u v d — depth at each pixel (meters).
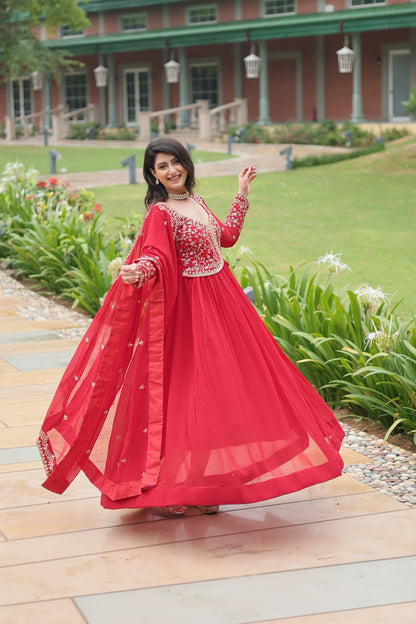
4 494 4.24
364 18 31.50
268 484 3.63
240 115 35.94
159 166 3.89
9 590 3.28
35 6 31.80
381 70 33.56
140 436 3.77
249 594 3.21
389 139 29.62
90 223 11.01
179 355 3.81
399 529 3.76
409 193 18.56
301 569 3.40
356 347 5.38
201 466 3.61
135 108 41.34
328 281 6.44
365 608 3.11
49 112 40.38
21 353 7.13
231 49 37.84
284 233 13.74
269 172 23.17
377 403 5.23
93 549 3.62
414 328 5.25
